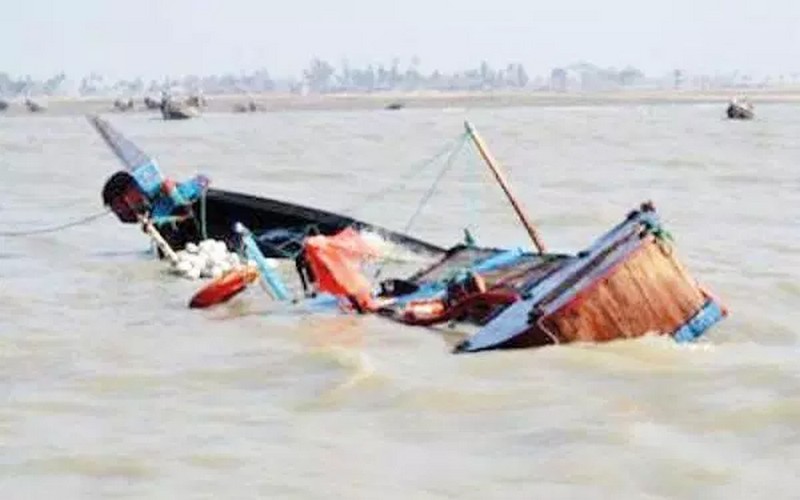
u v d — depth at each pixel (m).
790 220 40.84
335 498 13.62
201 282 30.33
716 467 14.16
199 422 16.77
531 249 35.56
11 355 21.17
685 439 15.23
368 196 52.28
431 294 25.36
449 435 15.84
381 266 30.80
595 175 61.00
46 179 65.69
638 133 106.19
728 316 23.41
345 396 17.81
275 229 33.91
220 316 25.14
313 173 66.19
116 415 17.22
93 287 29.55
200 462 14.98
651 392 17.39
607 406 16.75
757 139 92.75
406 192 53.81
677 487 13.61
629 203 46.94
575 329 20.16
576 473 14.13
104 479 14.46
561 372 18.67
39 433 16.36
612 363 19.02
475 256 27.19
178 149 94.31
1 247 37.69
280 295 26.78
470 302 22.95
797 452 14.59
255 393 18.28
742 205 45.78
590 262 21.67
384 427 16.30
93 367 20.16
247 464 14.85
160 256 34.50
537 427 15.93
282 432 16.19
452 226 41.31
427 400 17.41
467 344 20.69
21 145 105.25
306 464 14.80
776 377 17.92
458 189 54.53
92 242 38.41
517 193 51.88
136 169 35.06
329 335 22.58
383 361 19.98
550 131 113.44
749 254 32.59
